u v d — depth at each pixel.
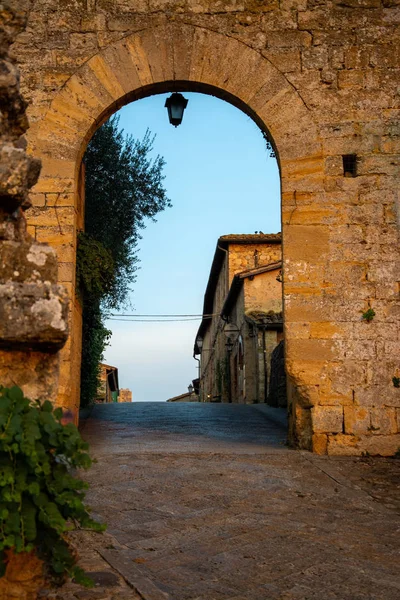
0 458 2.59
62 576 2.85
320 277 8.93
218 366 30.67
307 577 4.18
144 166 15.25
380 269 8.96
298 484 6.79
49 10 9.48
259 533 5.12
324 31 9.50
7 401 2.63
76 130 9.24
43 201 9.02
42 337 2.82
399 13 9.55
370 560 4.54
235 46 9.47
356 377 8.68
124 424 12.25
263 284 22.44
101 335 16.77
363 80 9.38
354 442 8.52
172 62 9.43
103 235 14.53
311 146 9.24
